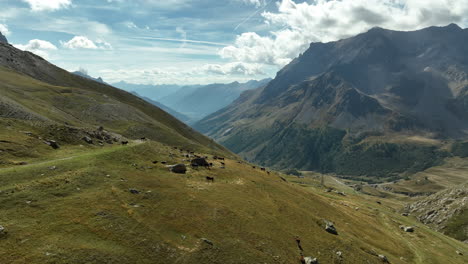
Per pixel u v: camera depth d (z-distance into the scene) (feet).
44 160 166.30
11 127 198.39
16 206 104.68
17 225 95.09
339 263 157.07
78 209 114.62
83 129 245.65
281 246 149.69
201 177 213.66
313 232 185.16
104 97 596.29
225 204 171.73
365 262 170.71
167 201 149.28
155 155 226.17
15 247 85.76
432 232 387.75
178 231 127.75
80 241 97.55
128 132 457.68
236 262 121.90
